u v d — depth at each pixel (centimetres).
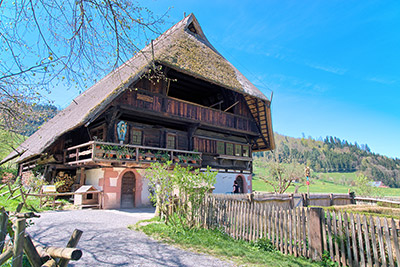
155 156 1434
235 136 2112
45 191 1255
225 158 1939
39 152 1317
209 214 837
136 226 851
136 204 1469
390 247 517
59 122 1888
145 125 1564
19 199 1306
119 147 1326
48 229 791
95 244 648
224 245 685
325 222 627
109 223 914
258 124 2158
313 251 625
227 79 1730
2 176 2306
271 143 2209
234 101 2000
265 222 711
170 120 1625
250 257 609
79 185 1559
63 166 1647
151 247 639
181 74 1808
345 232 588
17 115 675
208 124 1752
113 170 1419
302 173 2733
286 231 675
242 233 754
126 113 1433
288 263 588
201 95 2264
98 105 1209
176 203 918
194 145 1789
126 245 647
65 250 298
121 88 1243
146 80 1475
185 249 639
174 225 827
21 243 303
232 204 791
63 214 1088
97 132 1520
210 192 932
